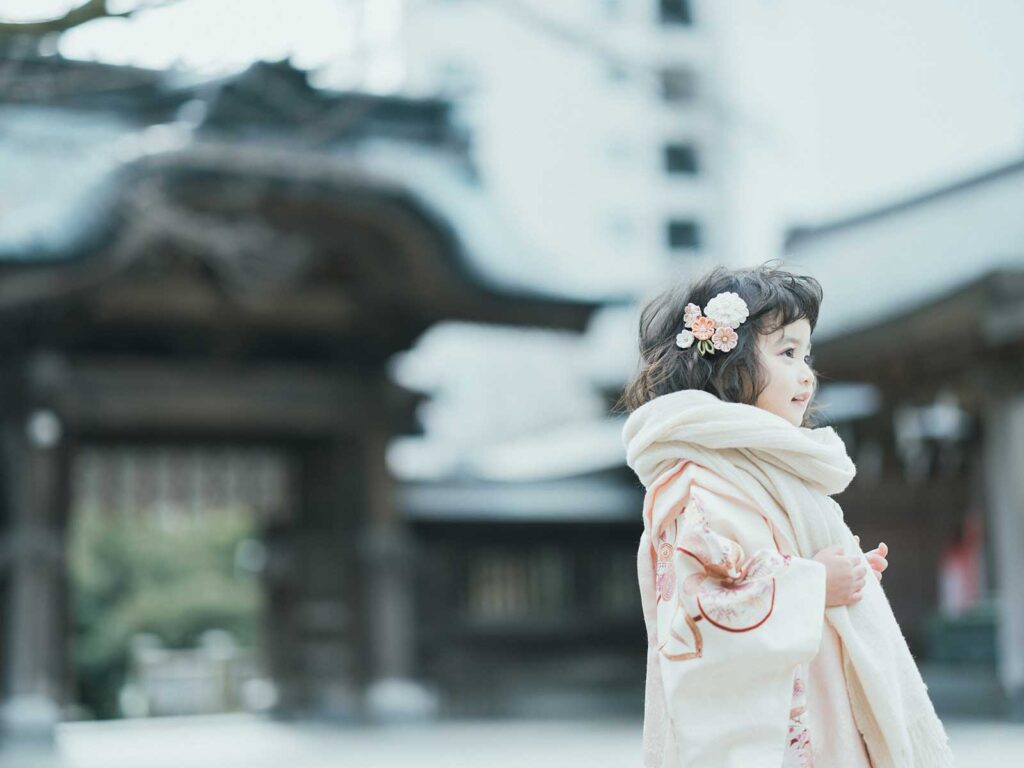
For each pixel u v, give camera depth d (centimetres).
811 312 261
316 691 1858
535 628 2228
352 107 1567
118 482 1852
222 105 1524
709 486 245
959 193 1463
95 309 1616
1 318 1544
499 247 1723
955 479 1998
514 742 1480
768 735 229
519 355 4953
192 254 1570
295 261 1620
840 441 262
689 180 5628
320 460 1881
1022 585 1431
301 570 1894
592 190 5612
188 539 3766
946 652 1697
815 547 247
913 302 1393
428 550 2206
